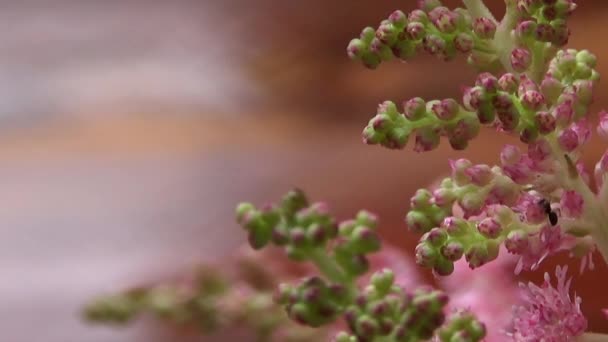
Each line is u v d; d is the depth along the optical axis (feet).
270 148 3.47
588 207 0.90
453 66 3.21
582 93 0.90
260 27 3.88
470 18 0.93
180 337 2.45
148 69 4.00
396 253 1.28
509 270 1.20
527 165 0.90
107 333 2.92
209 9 4.09
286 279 1.39
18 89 4.01
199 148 3.62
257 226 1.06
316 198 2.98
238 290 1.38
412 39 0.92
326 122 3.48
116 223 3.38
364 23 3.65
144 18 4.16
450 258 0.89
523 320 0.95
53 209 3.52
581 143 0.90
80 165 3.69
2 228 3.48
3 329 3.07
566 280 0.95
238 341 2.27
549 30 0.90
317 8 3.73
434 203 0.91
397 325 0.99
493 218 0.90
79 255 3.33
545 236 0.90
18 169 3.71
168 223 3.33
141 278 3.06
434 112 0.90
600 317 1.52
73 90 3.99
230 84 3.81
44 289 3.22
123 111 3.87
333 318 1.03
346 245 1.06
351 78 3.53
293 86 3.71
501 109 0.87
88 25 4.23
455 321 0.98
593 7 3.00
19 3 4.38
